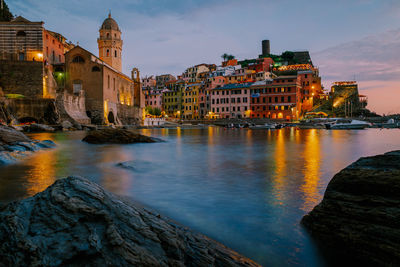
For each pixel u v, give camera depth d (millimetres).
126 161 11258
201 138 31875
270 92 84875
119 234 3002
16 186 6953
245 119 83062
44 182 7477
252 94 88125
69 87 61125
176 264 2922
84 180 4074
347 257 3684
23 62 52156
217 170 9922
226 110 93375
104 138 22062
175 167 10547
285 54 125562
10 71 51906
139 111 83125
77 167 10336
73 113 53406
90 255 2697
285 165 11102
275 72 109062
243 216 4934
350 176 4305
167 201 5871
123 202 3865
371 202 3889
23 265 2574
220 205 5582
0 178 8062
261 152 16469
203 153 15883
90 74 61406
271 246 3867
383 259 3414
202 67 122438
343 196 4215
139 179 8211
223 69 109250
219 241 3984
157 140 24625
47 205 3354
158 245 3109
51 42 62938
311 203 5688
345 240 3824
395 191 3770
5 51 56500
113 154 14914
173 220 4535
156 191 6730
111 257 2723
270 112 84812
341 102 83875
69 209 3260
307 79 88688
